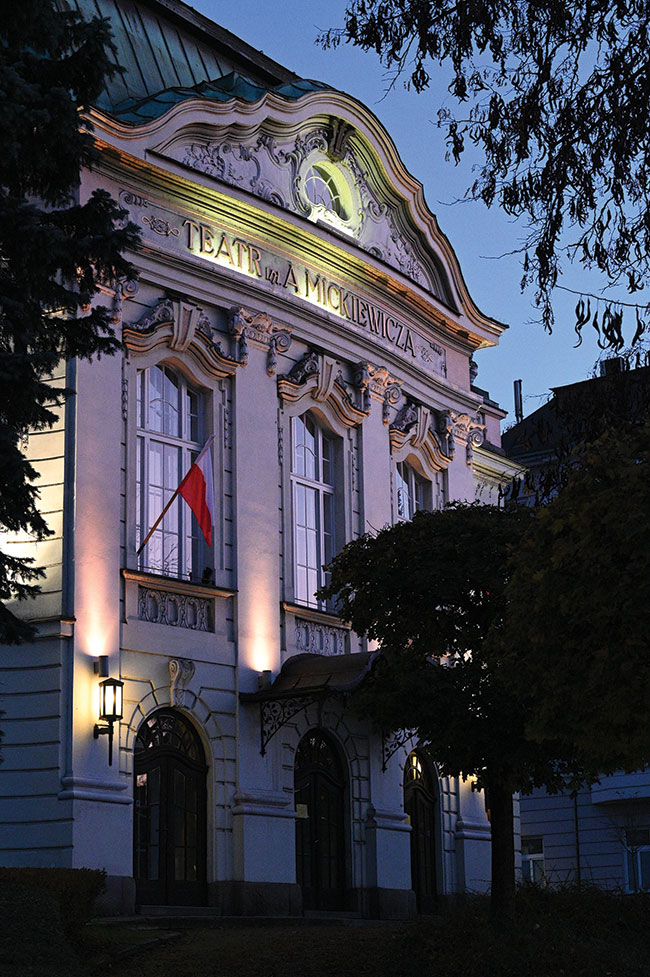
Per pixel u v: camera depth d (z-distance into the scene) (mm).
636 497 12852
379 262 28469
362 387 27781
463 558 19250
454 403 31422
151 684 22453
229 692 23781
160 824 22359
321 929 20000
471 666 18984
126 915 20859
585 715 13578
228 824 23234
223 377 24828
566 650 13391
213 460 24469
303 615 25531
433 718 19109
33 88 14055
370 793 26234
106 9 26406
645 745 13234
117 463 22453
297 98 26812
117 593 22031
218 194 24906
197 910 22281
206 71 27922
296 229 26484
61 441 21844
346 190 28750
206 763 23344
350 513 27359
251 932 19531
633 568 12820
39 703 21125
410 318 30016
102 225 15188
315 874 25000
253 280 25484
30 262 14422
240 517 24578
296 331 26422
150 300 23781
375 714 19875
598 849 36906
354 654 24344
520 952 16688
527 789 18781
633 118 12500
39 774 20891
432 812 28609
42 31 14898
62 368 22062
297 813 24656
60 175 15039
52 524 21641
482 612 19422
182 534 24031
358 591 20062
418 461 29984
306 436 27062
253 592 24516
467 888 26797
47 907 15297
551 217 12773
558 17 12688
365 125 28719
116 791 21297
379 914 25609
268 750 24141
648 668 12906
